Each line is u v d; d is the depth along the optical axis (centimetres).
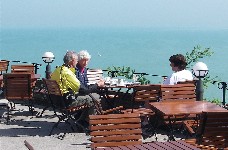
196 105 1030
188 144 725
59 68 1189
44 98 1547
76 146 1082
